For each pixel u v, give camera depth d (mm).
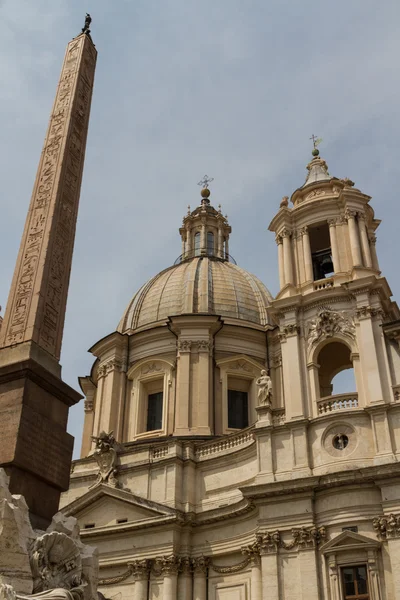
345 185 41750
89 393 54375
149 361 48375
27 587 13445
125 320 53500
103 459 41906
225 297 52125
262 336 49625
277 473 33938
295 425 34594
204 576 36438
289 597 30750
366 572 29516
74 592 14461
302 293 39156
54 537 14727
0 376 17219
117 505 39781
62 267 20125
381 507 30594
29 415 16734
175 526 37125
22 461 16047
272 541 32188
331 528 31328
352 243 39062
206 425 44125
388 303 37875
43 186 21453
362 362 35000
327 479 31781
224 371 47375
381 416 32656
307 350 37188
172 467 39406
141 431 46750
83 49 25172
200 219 62906
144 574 36750
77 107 23609
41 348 18016
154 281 56438
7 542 13469
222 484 38156
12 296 19094
